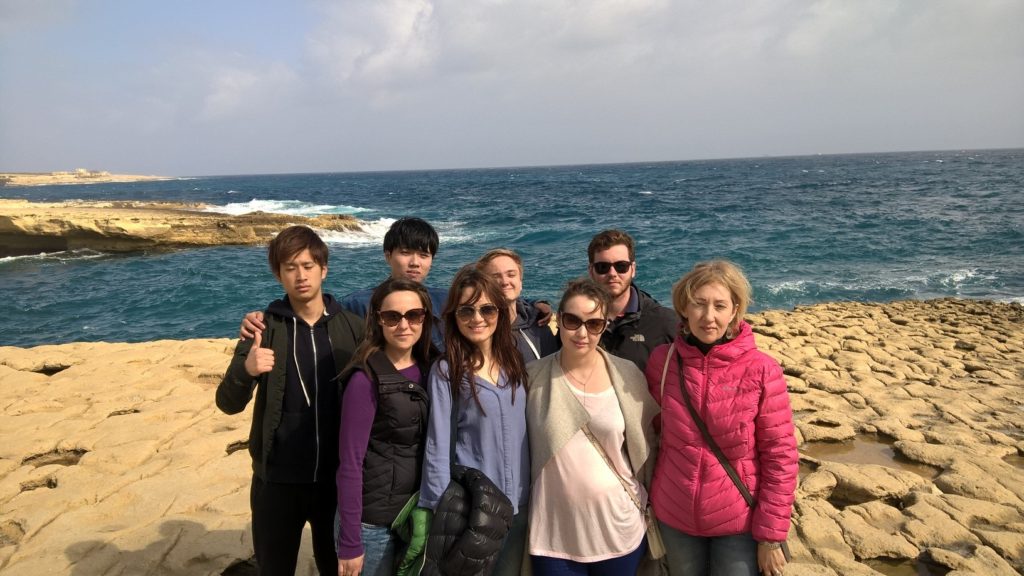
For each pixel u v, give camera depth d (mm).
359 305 3723
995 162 122250
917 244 24469
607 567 2719
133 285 21594
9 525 4398
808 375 8234
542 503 2734
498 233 33750
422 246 3832
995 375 8578
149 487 4852
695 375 2736
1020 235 24938
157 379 7473
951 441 6098
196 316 17594
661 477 2855
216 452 5574
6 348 8633
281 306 2838
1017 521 4613
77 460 5609
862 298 17297
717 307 2646
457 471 2602
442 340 3152
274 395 2740
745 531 2729
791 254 23547
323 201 65625
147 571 3863
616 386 2807
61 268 25547
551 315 3482
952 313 13438
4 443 5656
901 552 4184
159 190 108250
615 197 58719
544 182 98688
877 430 6465
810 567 3977
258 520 2834
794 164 166625
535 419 2775
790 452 2664
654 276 20703
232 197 78562
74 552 4008
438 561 2428
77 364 8102
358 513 2557
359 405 2561
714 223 33812
